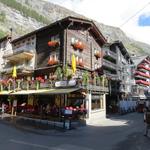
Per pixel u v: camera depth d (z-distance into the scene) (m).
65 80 27.81
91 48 41.00
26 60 40.78
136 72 80.00
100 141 15.70
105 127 23.83
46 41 37.72
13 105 32.28
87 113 28.42
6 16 153.88
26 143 14.73
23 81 34.34
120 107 44.72
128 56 66.69
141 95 79.81
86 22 38.00
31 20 181.38
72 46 35.75
